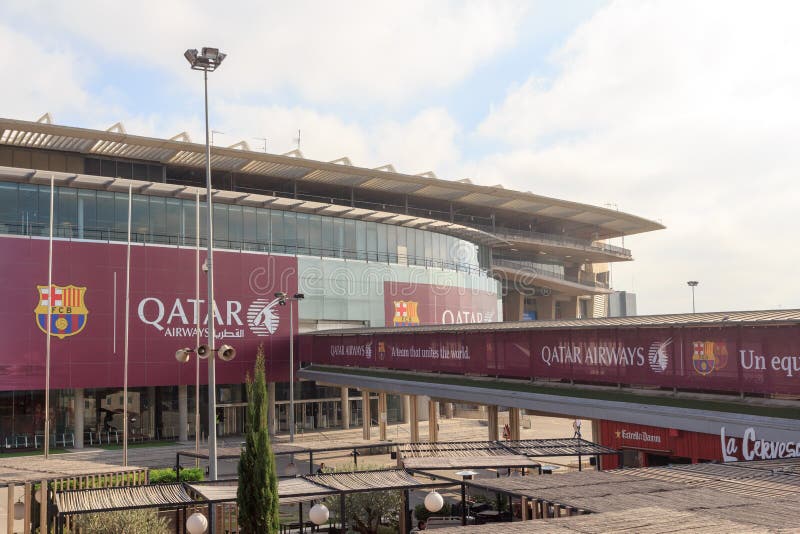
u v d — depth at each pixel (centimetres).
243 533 1641
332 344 5259
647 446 2552
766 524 1162
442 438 5331
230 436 5409
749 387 2211
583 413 2817
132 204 5138
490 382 3425
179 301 5188
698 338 2391
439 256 7069
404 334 4275
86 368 4791
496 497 2638
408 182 6775
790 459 1961
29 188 4756
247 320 5519
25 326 4603
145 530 1959
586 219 9162
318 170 6238
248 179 6619
